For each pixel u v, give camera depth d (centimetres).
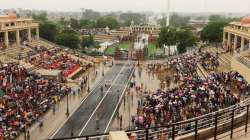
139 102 5088
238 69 5284
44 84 5550
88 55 10056
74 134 4003
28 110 4381
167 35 10519
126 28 18375
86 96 5831
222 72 5538
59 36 10875
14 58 6869
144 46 12438
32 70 6391
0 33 8975
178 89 4700
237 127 1509
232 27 8594
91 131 4106
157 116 3653
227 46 8288
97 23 19425
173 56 9806
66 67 7544
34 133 4009
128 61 10000
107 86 6650
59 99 5306
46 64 7262
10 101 4425
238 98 3650
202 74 5994
